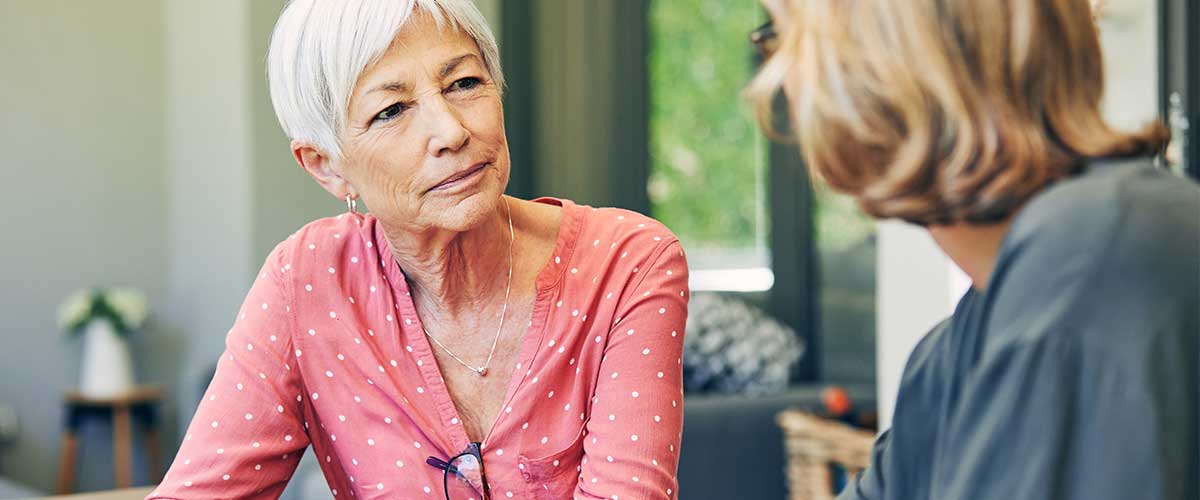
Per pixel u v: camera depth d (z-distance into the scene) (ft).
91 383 16.96
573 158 17.29
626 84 17.43
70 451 16.92
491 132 4.53
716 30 18.03
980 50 2.72
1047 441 2.63
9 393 17.24
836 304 17.29
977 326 2.85
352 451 5.03
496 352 4.96
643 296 4.84
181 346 18.11
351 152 4.55
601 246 4.95
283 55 4.57
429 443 4.92
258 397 4.92
